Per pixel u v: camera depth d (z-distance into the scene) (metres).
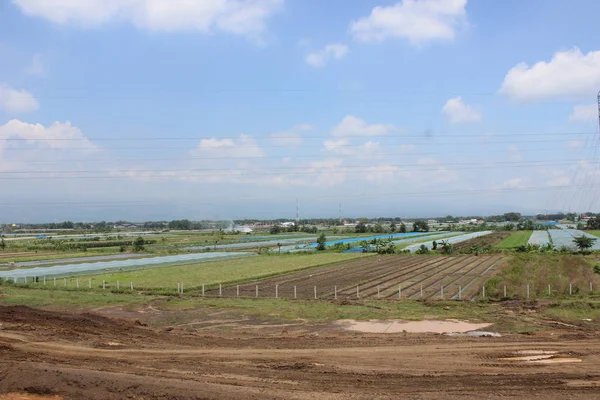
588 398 14.02
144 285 51.25
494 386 15.47
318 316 31.56
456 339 23.52
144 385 14.96
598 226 189.88
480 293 44.16
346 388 15.31
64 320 27.70
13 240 153.75
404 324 28.62
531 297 38.34
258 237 174.75
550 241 122.69
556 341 22.83
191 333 26.36
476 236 158.88
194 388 14.70
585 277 51.81
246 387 15.12
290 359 19.56
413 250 105.38
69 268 68.62
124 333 25.44
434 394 14.45
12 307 31.02
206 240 151.38
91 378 15.52
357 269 70.12
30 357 19.25
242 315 32.41
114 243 125.06
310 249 109.06
